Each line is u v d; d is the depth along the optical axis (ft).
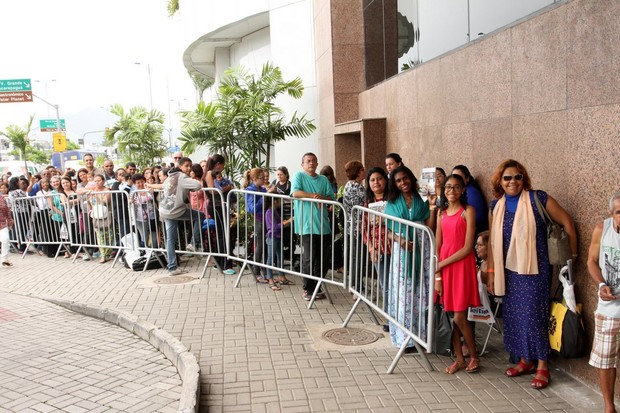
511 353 15.67
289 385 15.07
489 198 19.33
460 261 15.53
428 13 26.86
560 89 15.03
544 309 14.83
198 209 28.66
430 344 15.21
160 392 15.28
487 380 15.23
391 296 17.51
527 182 15.07
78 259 34.88
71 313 23.59
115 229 32.42
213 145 43.91
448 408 13.57
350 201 22.56
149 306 23.03
